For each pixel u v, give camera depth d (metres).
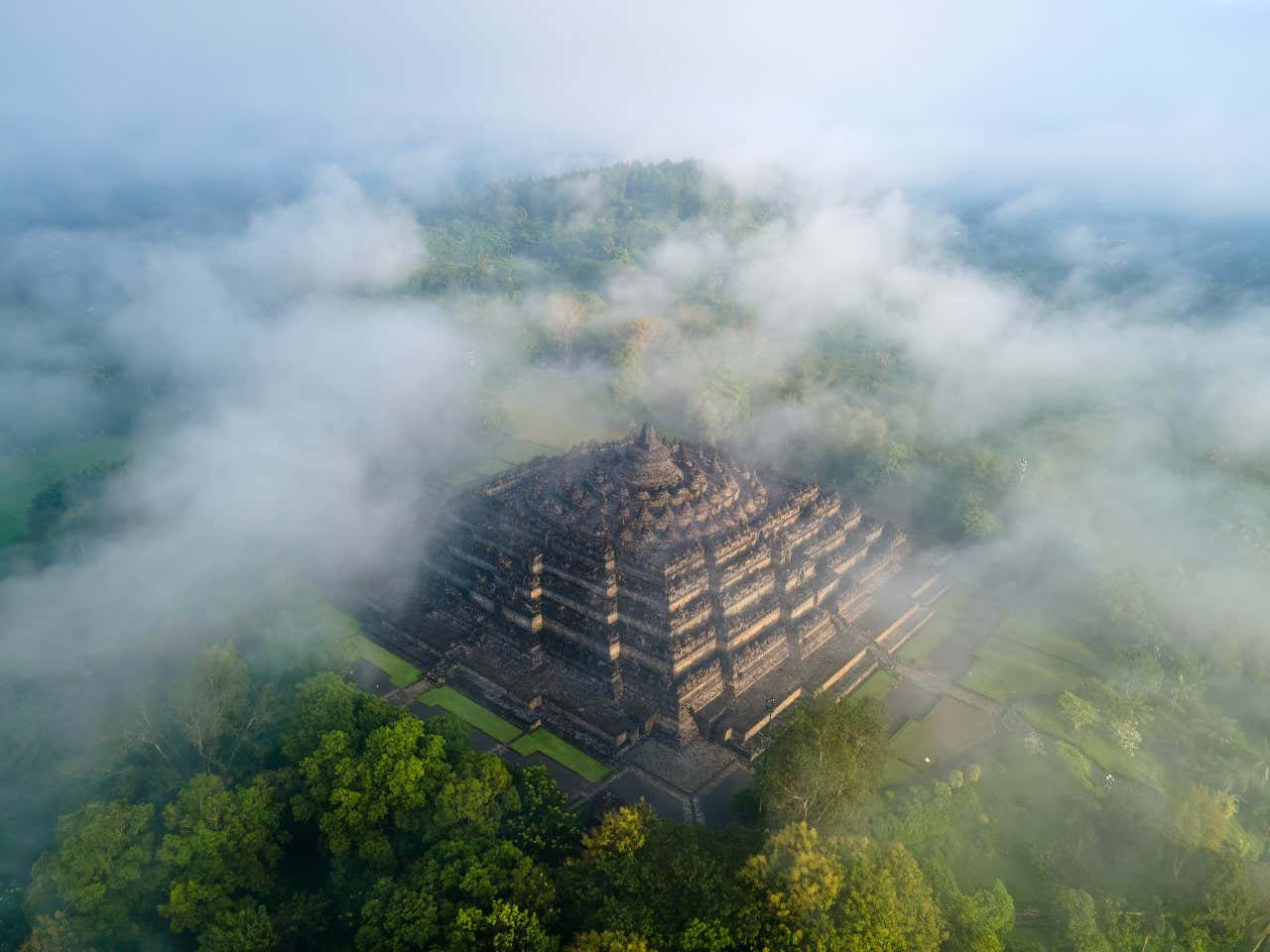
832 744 107.31
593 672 156.88
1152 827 125.12
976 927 99.81
